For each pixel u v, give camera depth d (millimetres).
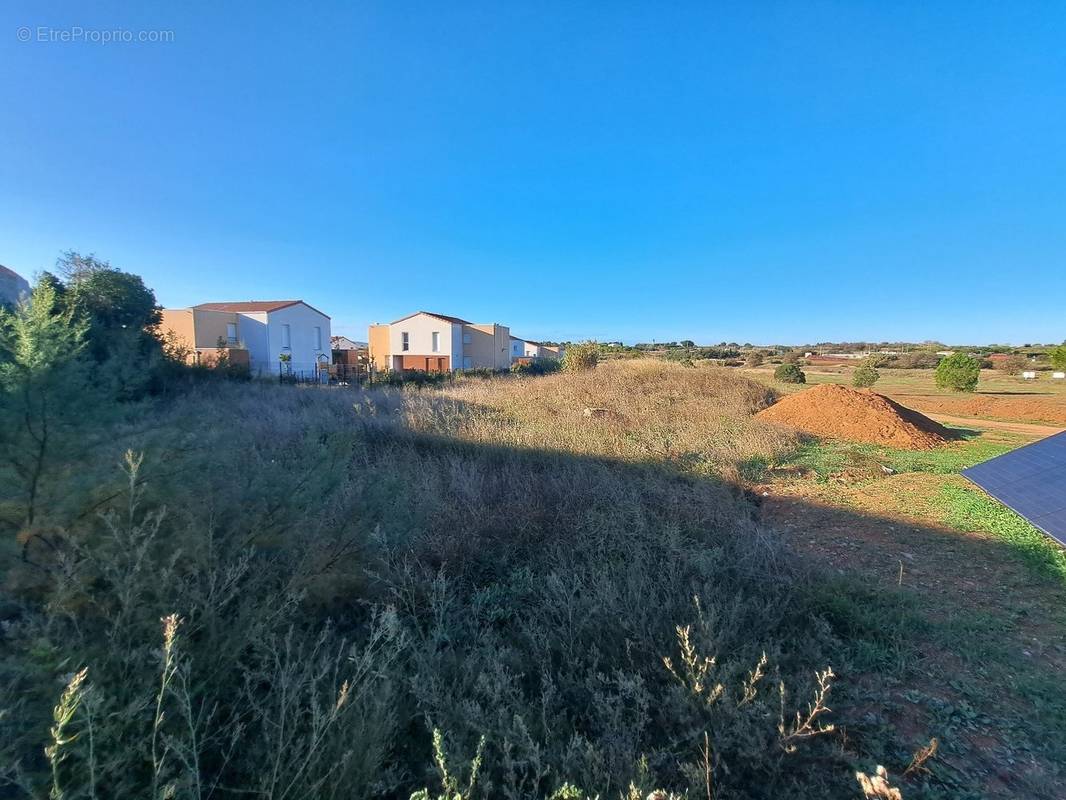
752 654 2248
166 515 2047
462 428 7566
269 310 30141
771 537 3693
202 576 2072
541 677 2170
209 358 17188
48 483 1959
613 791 1658
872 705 2184
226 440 2852
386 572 2893
